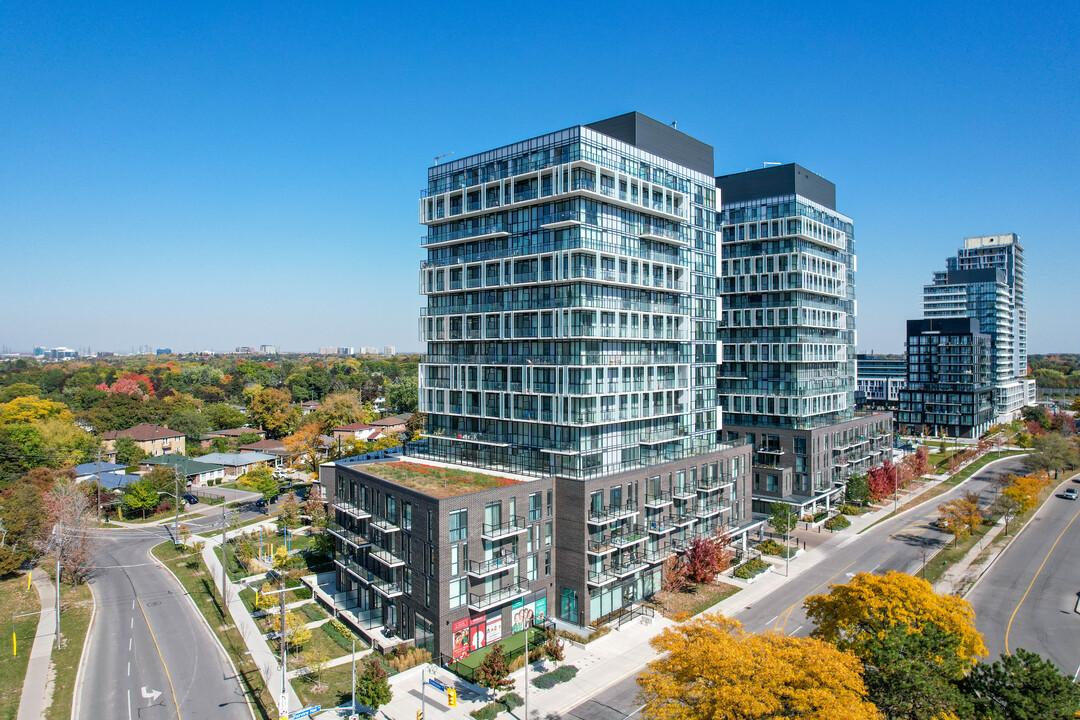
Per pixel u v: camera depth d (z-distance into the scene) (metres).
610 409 69.50
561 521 64.19
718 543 73.44
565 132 67.69
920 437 181.88
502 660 49.91
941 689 36.38
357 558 67.25
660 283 76.75
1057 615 65.12
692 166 84.50
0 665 55.41
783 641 37.25
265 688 51.12
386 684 46.97
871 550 84.88
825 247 111.88
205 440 164.12
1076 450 142.50
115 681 52.53
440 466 73.12
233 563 81.44
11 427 126.44
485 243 75.88
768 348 106.12
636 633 60.56
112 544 91.44
